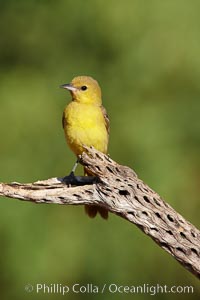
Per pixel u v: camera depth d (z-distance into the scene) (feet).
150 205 30.35
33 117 51.67
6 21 55.57
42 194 31.35
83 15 53.52
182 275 50.72
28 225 49.67
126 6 51.52
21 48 54.80
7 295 49.90
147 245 50.14
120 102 51.90
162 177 49.39
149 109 51.24
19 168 50.96
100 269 50.03
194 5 51.01
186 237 29.81
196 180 50.01
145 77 51.67
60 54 54.08
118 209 30.60
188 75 51.01
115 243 50.16
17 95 52.06
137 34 51.60
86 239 50.08
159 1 51.19
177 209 49.42
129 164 50.24
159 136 50.37
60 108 52.31
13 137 51.37
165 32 51.08
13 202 49.60
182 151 50.24
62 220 50.24
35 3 55.72
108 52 53.01
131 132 50.62
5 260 49.57
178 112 50.96
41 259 49.42
